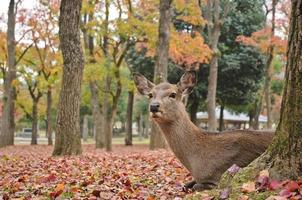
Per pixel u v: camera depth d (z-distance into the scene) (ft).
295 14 15.14
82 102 114.01
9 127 89.56
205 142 19.99
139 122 195.21
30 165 36.37
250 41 87.81
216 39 79.41
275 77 124.98
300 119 15.03
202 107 126.11
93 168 32.09
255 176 15.51
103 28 72.69
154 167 32.37
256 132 19.80
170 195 19.90
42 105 129.90
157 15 74.18
